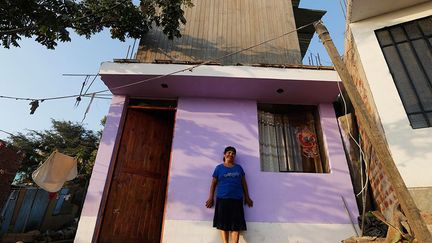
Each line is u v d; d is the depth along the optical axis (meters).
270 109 5.42
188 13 6.98
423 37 3.84
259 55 6.34
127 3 5.75
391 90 3.64
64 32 4.97
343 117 5.06
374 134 2.40
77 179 14.94
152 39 6.42
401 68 3.75
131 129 5.09
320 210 4.24
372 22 4.18
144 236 4.57
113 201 4.47
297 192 4.39
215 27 6.76
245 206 4.23
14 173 9.24
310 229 4.09
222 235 3.88
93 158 15.12
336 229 4.10
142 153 5.07
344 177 4.53
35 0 4.87
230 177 4.14
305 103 5.33
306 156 4.99
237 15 7.05
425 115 3.40
